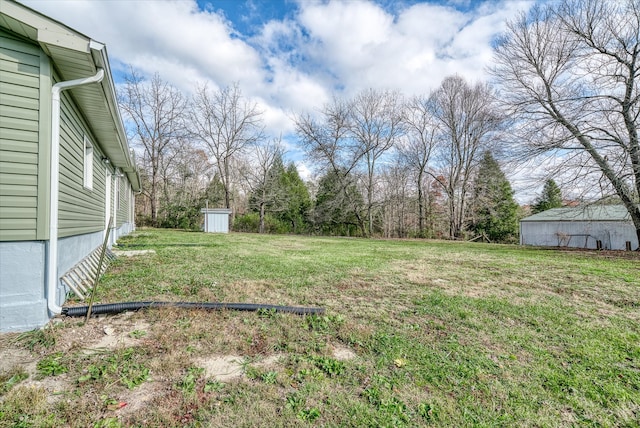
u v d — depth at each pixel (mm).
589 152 11305
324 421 1741
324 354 2533
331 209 22922
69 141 4000
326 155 22406
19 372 2090
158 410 1767
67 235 3934
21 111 2867
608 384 2180
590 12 11133
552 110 12133
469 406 1908
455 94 21547
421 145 23266
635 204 11383
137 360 2320
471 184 22141
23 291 2861
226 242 12438
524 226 19328
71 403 1809
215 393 1963
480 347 2752
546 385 2158
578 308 3973
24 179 2873
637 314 3764
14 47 2848
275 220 25266
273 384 2084
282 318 3268
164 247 9844
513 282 5516
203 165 27109
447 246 13906
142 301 3584
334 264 7109
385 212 25641
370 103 22219
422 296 4398
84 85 3748
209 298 3945
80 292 3859
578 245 16688
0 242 2770
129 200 17312
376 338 2873
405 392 2037
